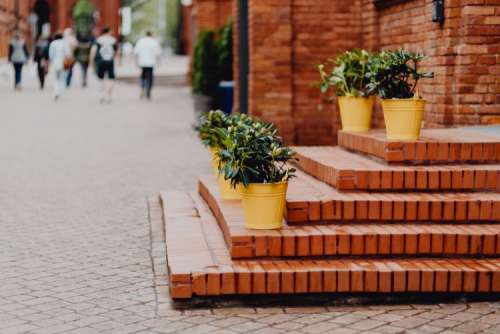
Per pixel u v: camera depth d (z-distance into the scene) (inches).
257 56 502.0
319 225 253.6
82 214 361.7
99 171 476.7
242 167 242.1
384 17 460.1
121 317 221.6
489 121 359.3
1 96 964.6
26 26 2279.8
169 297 237.1
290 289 228.2
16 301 236.5
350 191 266.5
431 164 275.7
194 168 485.1
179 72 1509.6
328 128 509.0
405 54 287.0
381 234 241.6
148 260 283.3
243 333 208.1
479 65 356.8
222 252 250.5
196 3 1026.1
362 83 337.1
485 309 227.1
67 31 1129.4
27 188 423.5
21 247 302.4
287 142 504.7
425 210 253.4
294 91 507.2
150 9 2888.8
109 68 919.0
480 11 354.3
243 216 267.9
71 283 255.0
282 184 245.1
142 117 774.5
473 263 239.3
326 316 221.8
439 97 369.7
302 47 504.4
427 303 231.9
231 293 227.1
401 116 282.2
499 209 254.2
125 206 378.9
